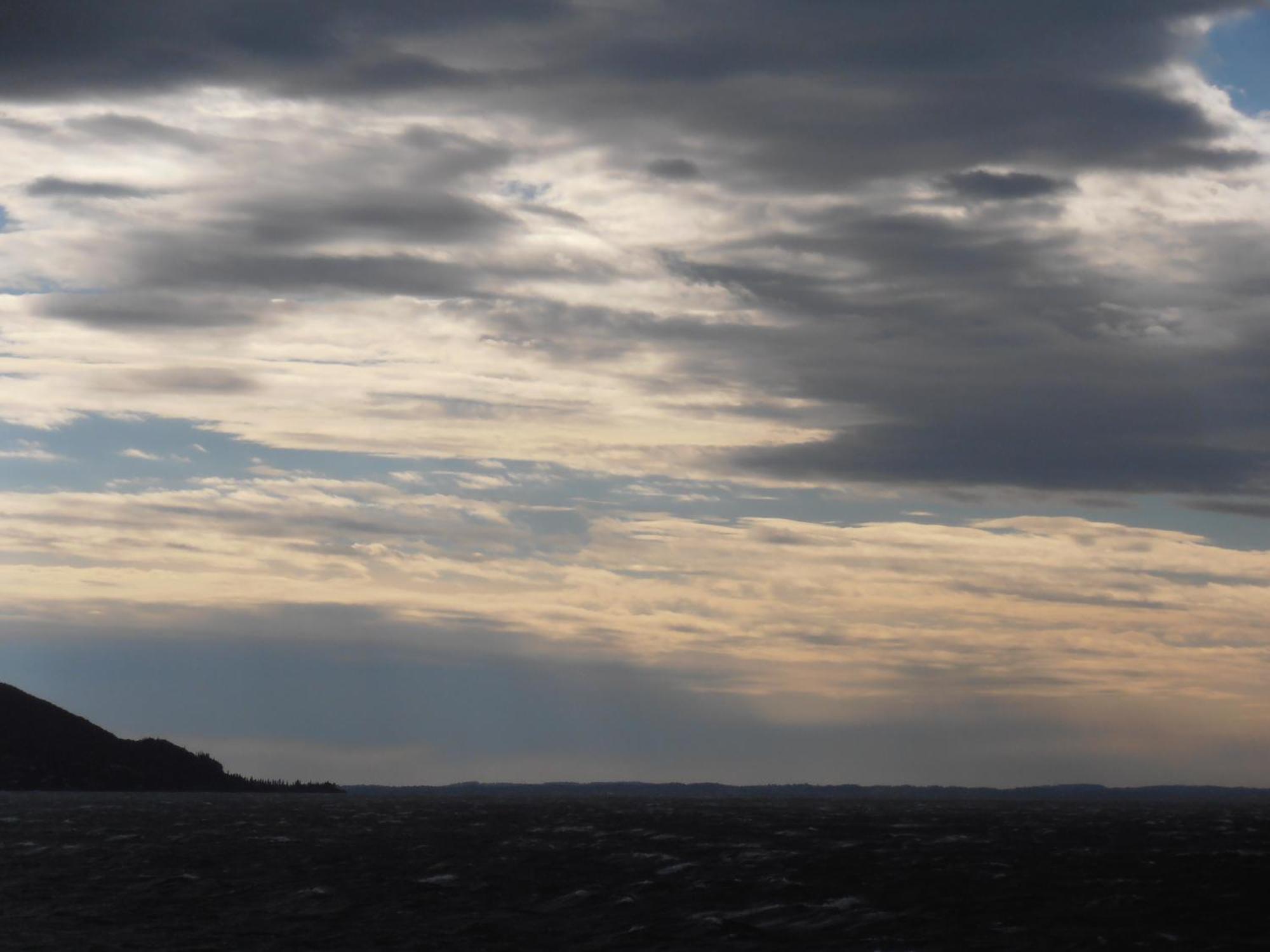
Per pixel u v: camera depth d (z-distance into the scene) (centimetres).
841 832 14325
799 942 5484
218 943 5444
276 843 11312
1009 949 5291
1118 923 5950
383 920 6081
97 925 5962
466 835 12925
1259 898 6856
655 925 5912
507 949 5319
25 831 13150
